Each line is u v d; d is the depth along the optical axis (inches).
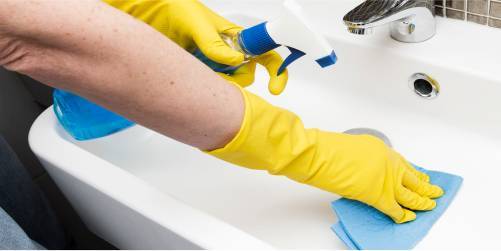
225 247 22.9
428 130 31.1
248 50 24.3
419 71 29.4
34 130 31.5
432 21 29.5
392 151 26.9
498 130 28.5
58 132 31.9
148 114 19.5
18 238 25.0
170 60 19.0
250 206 30.2
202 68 20.3
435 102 30.1
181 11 25.8
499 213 26.5
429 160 30.1
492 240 25.5
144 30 18.7
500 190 27.4
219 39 24.5
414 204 26.1
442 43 29.4
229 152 21.8
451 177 28.0
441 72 28.4
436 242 25.9
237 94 21.4
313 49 21.9
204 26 24.9
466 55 28.2
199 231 23.7
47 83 19.0
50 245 41.3
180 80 19.2
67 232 50.1
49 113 32.5
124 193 26.3
